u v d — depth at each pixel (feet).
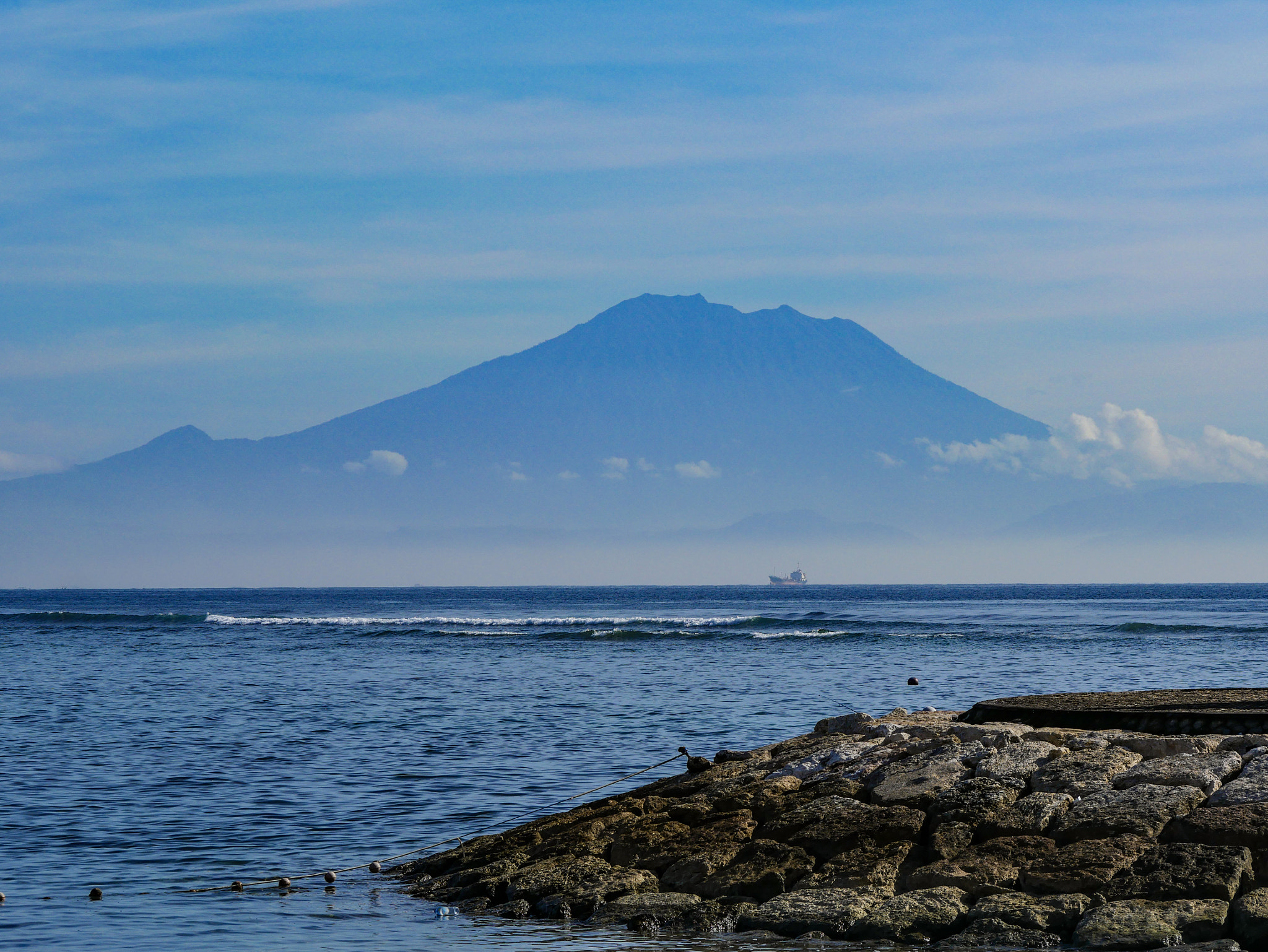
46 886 91.66
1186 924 67.05
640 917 78.48
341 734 172.35
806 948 71.41
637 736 168.04
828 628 528.22
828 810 85.51
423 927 79.41
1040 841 77.20
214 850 102.58
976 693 233.35
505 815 115.24
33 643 440.45
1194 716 92.53
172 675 288.10
